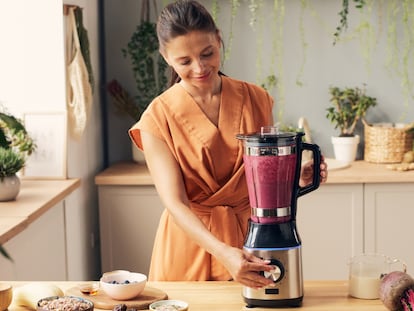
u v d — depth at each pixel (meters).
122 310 1.88
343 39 4.55
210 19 2.13
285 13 4.54
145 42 4.50
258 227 1.95
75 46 3.86
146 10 4.56
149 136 2.29
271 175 1.92
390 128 4.33
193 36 2.08
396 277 1.88
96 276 4.36
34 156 3.80
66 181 3.73
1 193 3.16
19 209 3.00
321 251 4.10
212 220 2.35
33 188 3.53
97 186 4.41
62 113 3.81
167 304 1.96
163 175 2.27
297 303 1.97
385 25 4.54
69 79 3.84
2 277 2.85
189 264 2.39
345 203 4.06
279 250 1.94
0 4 3.80
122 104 4.52
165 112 2.29
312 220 4.08
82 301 1.92
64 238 3.74
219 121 2.30
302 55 4.56
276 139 1.91
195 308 1.97
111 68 4.61
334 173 4.08
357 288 2.02
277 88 4.59
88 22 4.22
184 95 2.30
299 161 1.96
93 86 4.02
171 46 2.11
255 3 4.52
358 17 4.54
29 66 3.83
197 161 2.28
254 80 4.58
